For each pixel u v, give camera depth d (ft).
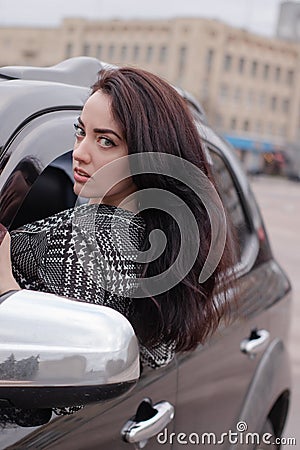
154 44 257.55
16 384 4.33
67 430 5.29
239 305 8.42
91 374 4.35
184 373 6.97
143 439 6.08
